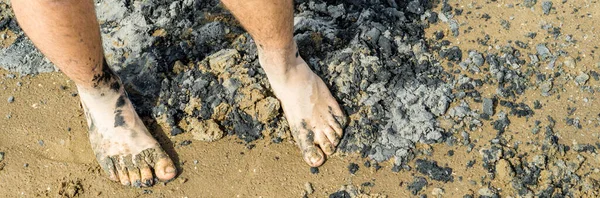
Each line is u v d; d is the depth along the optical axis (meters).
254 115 1.64
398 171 1.58
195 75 1.70
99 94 1.55
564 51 1.72
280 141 1.63
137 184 1.58
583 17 1.78
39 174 1.61
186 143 1.64
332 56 1.70
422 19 1.79
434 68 1.70
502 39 1.75
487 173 1.56
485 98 1.65
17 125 1.68
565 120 1.62
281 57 1.53
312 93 1.60
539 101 1.65
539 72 1.69
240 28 1.78
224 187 1.58
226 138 1.64
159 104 1.68
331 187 1.56
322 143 1.59
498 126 1.62
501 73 1.68
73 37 1.41
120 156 1.59
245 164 1.60
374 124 1.63
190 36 1.78
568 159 1.57
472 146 1.60
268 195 1.56
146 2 1.84
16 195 1.58
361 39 1.72
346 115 1.64
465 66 1.70
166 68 1.72
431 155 1.59
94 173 1.60
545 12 1.79
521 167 1.56
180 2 1.83
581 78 1.67
